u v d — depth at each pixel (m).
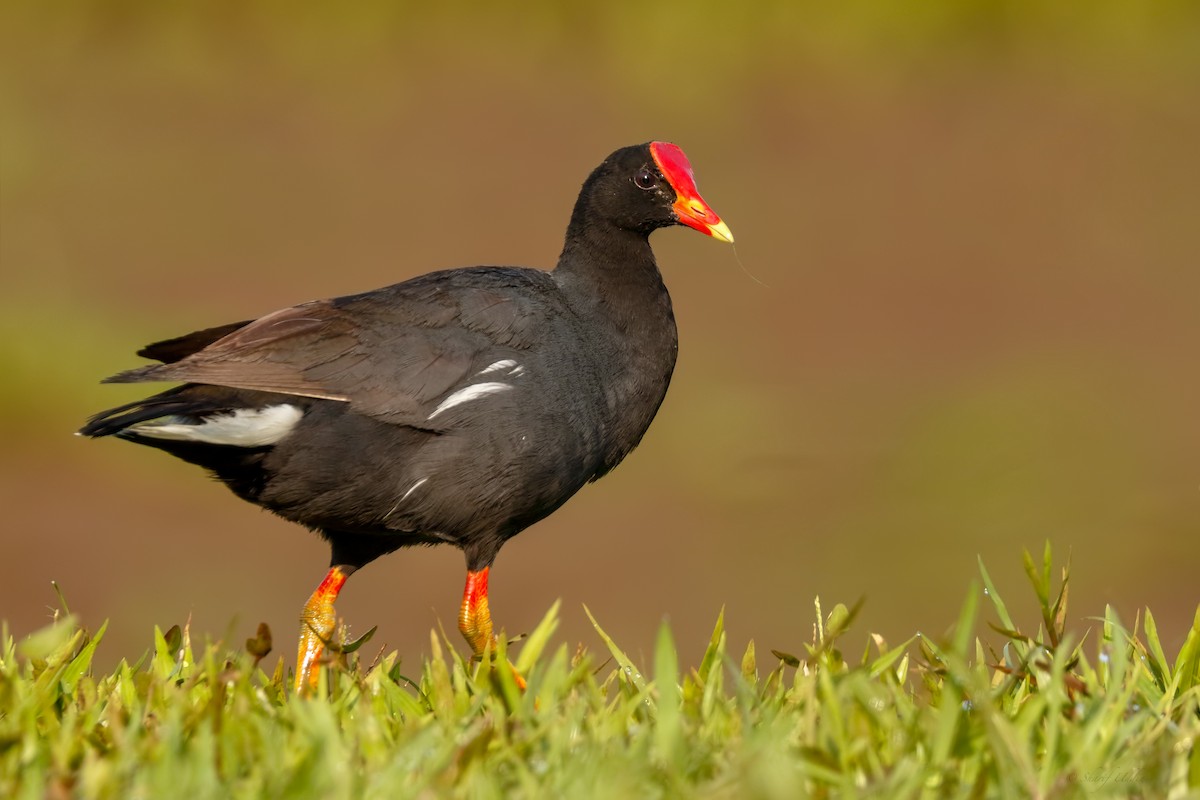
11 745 5.82
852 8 27.16
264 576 14.60
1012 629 7.02
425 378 8.05
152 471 16.44
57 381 17.02
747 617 14.02
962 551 14.86
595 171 9.09
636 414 8.85
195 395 7.98
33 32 26.42
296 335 8.04
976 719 5.89
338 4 27.16
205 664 6.60
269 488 8.16
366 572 14.73
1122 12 27.47
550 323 8.46
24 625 13.57
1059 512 15.57
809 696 6.09
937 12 27.38
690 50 26.70
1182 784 5.61
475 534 8.33
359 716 6.29
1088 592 14.32
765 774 5.28
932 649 6.98
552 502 8.48
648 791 5.59
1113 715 6.10
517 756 5.81
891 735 5.99
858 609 6.50
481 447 8.10
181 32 26.77
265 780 5.61
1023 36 27.38
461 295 8.33
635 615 14.02
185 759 5.79
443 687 6.58
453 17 27.38
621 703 6.68
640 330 8.87
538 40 27.19
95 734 6.07
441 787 5.50
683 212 8.95
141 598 14.05
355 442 8.01
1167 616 13.75
